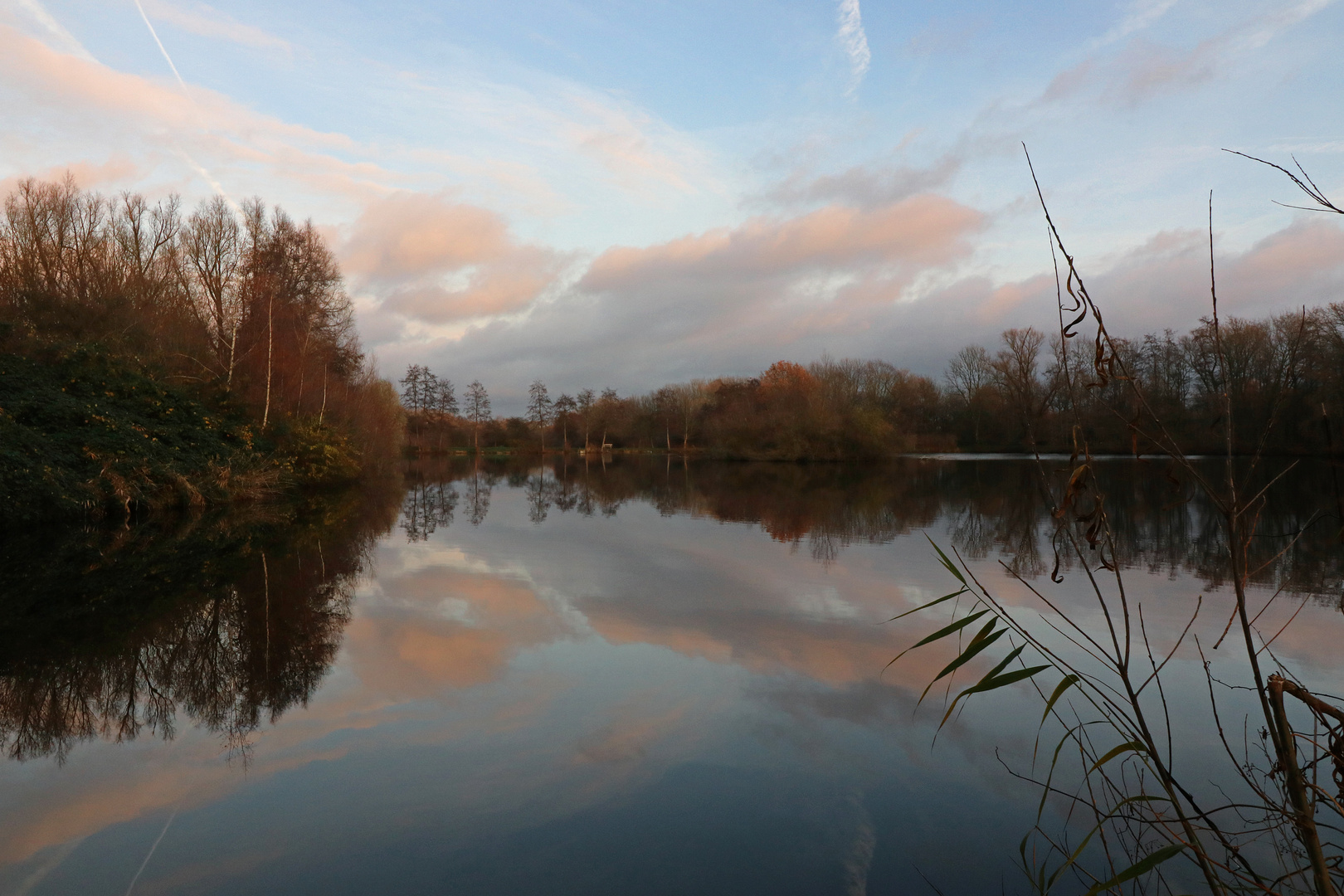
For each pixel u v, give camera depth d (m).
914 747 3.64
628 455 67.88
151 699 4.31
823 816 2.99
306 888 2.53
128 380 15.01
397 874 2.61
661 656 5.14
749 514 14.52
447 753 3.58
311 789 3.23
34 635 5.62
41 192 19.31
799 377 62.75
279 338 21.42
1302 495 15.16
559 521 13.75
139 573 8.11
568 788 3.23
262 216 24.16
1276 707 1.59
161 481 13.65
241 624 6.01
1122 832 2.85
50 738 3.76
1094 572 7.90
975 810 3.04
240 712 4.12
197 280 22.83
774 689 4.46
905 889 2.51
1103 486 19.31
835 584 7.54
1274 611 6.16
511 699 4.32
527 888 2.53
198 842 2.81
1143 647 5.23
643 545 10.45
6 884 2.54
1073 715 4.03
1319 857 1.55
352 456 23.27
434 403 67.12
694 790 3.21
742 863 2.66
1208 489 1.67
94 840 2.83
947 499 17.25
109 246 20.83
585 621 6.12
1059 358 1.78
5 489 11.00
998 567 8.29
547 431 77.69
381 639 5.58
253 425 18.23
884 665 4.93
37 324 15.47
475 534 11.77
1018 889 2.50
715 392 65.38
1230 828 2.83
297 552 9.77
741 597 6.98
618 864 2.66
